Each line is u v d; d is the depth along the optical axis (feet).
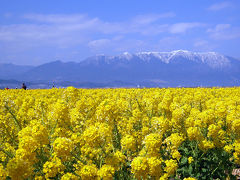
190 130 20.70
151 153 16.21
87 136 16.37
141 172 14.08
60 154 14.82
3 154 17.89
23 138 14.76
